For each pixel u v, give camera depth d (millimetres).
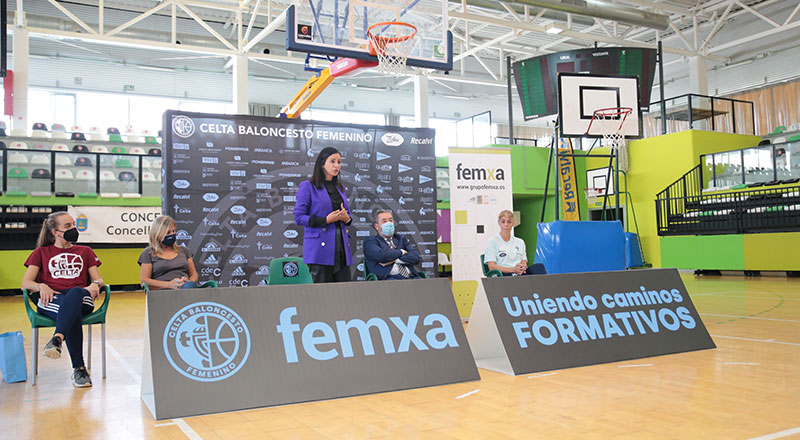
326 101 20531
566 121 7070
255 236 6004
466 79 18062
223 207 5902
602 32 18891
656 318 3977
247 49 14703
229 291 2953
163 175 5797
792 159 11523
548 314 3631
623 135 7258
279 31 18844
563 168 13961
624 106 7316
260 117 6078
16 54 12680
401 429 2361
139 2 16625
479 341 3635
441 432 2309
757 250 11656
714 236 12430
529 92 13703
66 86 17094
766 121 18953
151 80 18141
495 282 3602
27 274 3607
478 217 6879
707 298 7898
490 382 3201
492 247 5508
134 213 11891
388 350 3135
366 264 4922
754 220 11734
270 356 2891
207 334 2832
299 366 2920
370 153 6504
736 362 3594
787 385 2982
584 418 2457
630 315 3885
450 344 3305
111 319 7039
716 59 17422
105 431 2461
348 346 3059
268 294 3021
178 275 4074
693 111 15977
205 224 5828
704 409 2555
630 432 2248
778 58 18578
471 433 2287
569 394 2877
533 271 5262
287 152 6164
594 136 7168
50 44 16797
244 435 2336
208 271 5820
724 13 16672
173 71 18375
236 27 17812
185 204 5766
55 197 11305
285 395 2824
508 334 3465
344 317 3117
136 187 12234
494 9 15164
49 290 3549
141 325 6445
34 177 11445
